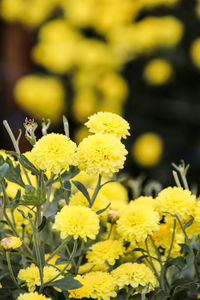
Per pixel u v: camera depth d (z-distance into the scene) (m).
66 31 2.94
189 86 3.00
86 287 1.08
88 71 2.90
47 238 1.21
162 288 1.15
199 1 2.76
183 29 2.91
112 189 1.32
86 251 1.15
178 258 1.15
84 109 2.91
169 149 2.98
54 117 2.94
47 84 2.85
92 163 1.09
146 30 2.77
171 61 2.86
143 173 2.93
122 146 1.10
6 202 1.12
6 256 1.09
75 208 1.07
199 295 1.20
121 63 2.88
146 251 1.14
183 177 1.21
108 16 2.90
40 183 1.11
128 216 1.13
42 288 1.08
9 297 1.15
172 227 1.17
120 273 1.10
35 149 1.08
